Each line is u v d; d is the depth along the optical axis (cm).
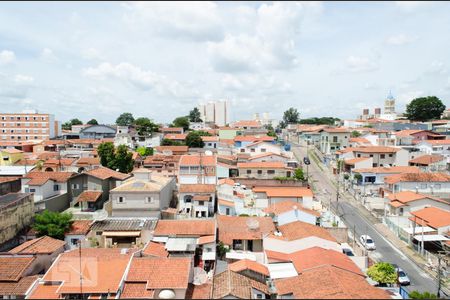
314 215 5006
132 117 16388
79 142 10631
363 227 5872
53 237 4378
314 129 13512
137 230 4441
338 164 8994
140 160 8675
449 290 3953
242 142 10619
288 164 8675
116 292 3039
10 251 3856
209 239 4222
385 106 18750
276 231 4581
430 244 5006
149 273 3278
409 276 4281
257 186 7312
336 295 2684
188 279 3272
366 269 4200
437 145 9244
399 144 10125
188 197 5741
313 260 3497
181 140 11550
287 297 2983
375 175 7788
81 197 5556
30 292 3120
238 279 3406
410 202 5700
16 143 11231
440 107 13600
